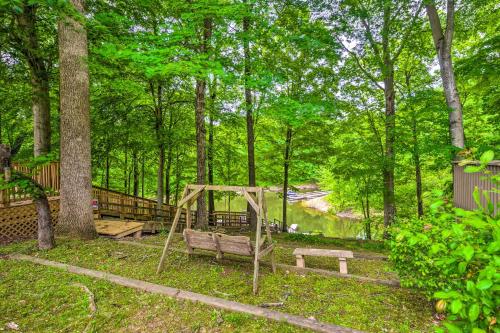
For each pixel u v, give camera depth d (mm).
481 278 1170
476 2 8258
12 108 10125
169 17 8789
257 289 4121
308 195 45219
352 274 4973
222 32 7137
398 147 9938
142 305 3639
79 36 6523
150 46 6215
